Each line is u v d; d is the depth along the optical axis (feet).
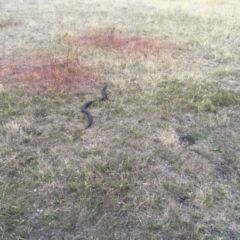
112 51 23.88
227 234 8.59
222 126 14.15
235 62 22.90
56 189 10.02
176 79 18.93
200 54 24.36
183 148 12.42
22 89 16.98
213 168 11.31
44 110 15.02
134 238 8.39
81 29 30.01
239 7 44.60
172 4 44.70
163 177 10.72
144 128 13.70
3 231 8.46
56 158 11.59
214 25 33.71
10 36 27.35
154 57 22.62
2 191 9.84
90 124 13.70
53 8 39.81
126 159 11.57
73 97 16.44
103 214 9.12
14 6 40.16
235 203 9.64
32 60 21.61
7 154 11.68
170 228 8.70
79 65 20.59
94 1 46.03
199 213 9.21
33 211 9.16
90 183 10.21
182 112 15.24
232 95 17.10
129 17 36.50
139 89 17.62
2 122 13.76
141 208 9.35
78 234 8.48
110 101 16.12
